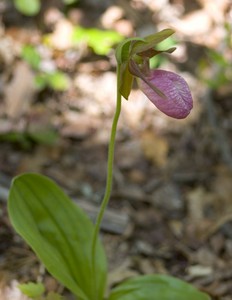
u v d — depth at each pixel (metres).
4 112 6.07
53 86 6.38
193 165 5.84
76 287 3.27
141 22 7.54
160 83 3.00
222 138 5.95
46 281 3.95
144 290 3.61
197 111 6.37
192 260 4.70
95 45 6.69
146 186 5.54
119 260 4.57
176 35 7.43
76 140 6.00
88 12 7.50
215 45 7.33
